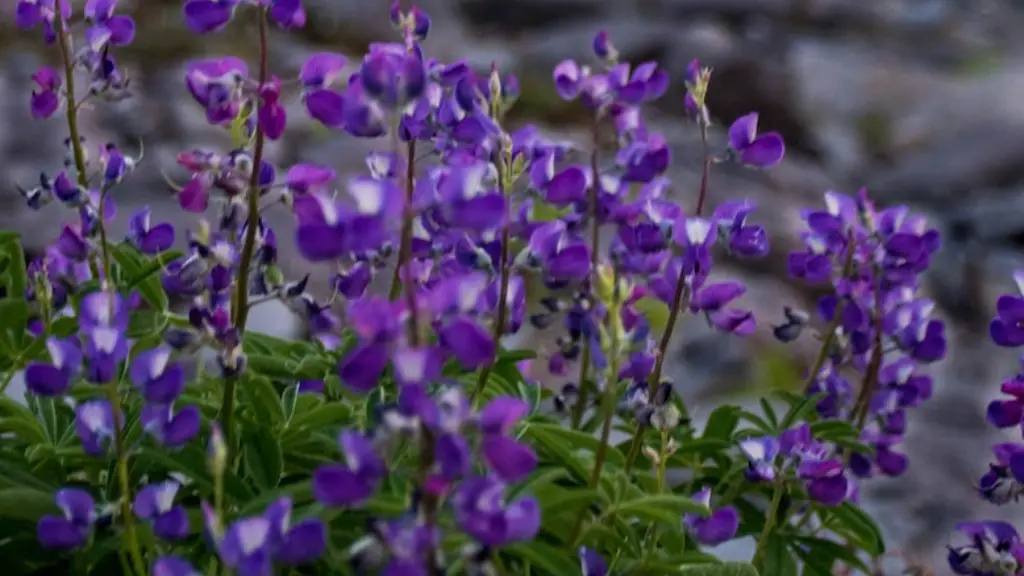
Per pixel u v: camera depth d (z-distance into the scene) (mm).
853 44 5496
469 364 1101
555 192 1235
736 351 2295
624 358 1164
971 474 1999
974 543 1287
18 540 1194
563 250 1207
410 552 1095
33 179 2182
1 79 2779
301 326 1639
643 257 1269
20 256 1312
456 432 1092
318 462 1224
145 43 3611
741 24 5641
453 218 1122
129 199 2178
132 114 2680
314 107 1157
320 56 1175
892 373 1329
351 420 1231
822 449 1248
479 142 1225
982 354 2709
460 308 1106
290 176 1191
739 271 2752
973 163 4059
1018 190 3949
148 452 1183
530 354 1259
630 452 1234
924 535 1796
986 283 3238
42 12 1253
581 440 1216
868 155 4285
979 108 4469
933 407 2305
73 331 1265
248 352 1276
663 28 4785
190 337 1181
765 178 3400
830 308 1329
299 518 1170
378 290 1847
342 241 1103
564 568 1175
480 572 1105
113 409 1162
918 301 1321
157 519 1150
